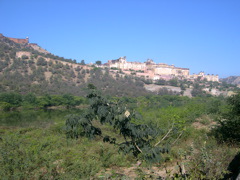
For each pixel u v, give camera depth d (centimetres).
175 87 8869
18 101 5397
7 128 1652
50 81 8338
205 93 6950
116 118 311
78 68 10275
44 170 542
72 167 543
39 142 825
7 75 7994
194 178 350
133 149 374
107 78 9262
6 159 568
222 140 740
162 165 555
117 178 481
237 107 823
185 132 870
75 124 334
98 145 780
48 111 5034
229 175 367
